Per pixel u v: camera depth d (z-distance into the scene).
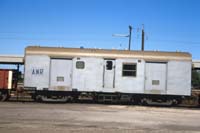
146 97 27.61
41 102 27.34
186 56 27.52
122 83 27.30
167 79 27.41
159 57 27.45
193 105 29.31
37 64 27.47
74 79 27.39
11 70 28.47
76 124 15.05
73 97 27.75
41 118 16.67
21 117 16.78
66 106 23.53
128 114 19.91
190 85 27.34
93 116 18.28
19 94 29.62
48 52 27.52
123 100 27.42
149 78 27.45
